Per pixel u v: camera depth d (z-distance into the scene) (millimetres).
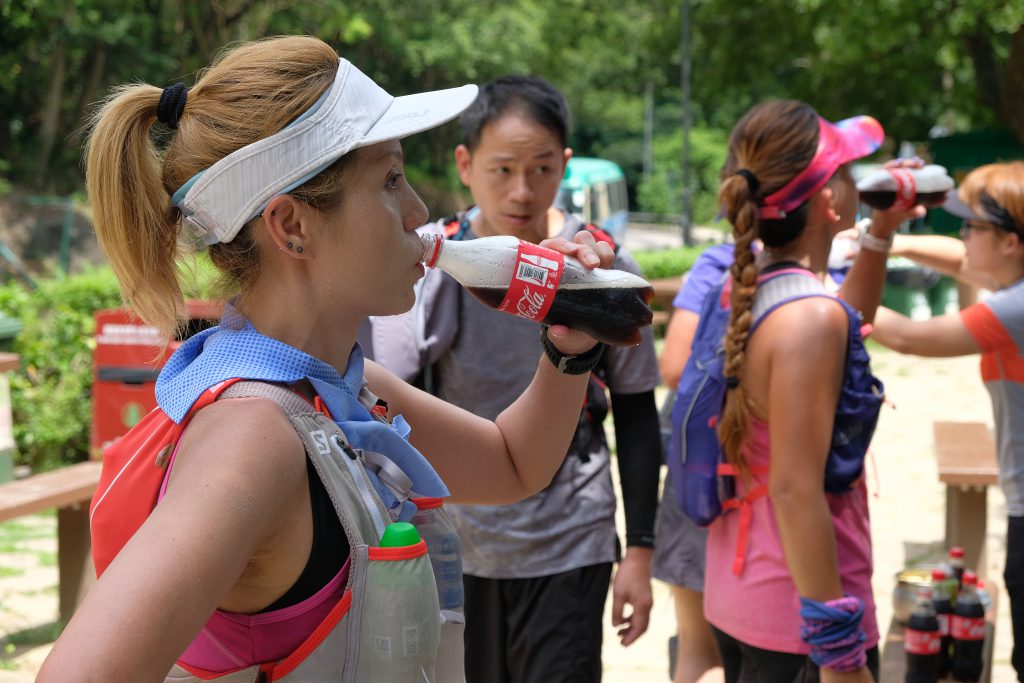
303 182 1322
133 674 1074
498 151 3023
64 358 8742
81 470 5578
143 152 1383
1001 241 3623
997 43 21406
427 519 1517
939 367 13352
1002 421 3592
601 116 57469
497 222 3090
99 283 8938
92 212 1394
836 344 2434
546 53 32656
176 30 25219
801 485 2404
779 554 2551
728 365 2545
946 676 3775
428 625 1285
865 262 3189
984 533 5152
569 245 1594
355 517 1279
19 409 8500
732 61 23469
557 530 2930
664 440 3615
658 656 5039
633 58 40969
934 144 21297
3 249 18938
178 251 1436
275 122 1315
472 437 1704
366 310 1404
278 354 1330
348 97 1343
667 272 17734
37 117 25578
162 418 1334
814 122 2646
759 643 2574
